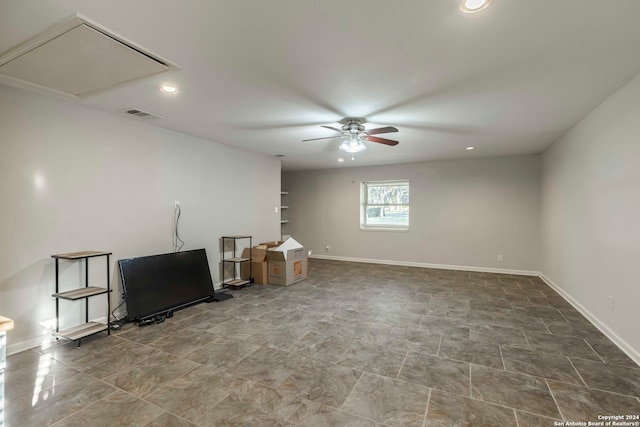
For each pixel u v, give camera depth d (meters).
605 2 1.54
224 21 1.71
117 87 2.62
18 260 2.67
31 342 2.74
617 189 2.76
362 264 7.00
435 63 2.20
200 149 4.47
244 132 4.15
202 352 2.67
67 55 2.05
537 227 5.71
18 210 2.66
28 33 1.80
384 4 1.56
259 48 2.00
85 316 3.14
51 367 2.41
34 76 2.37
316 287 4.91
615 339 2.81
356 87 2.63
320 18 1.68
